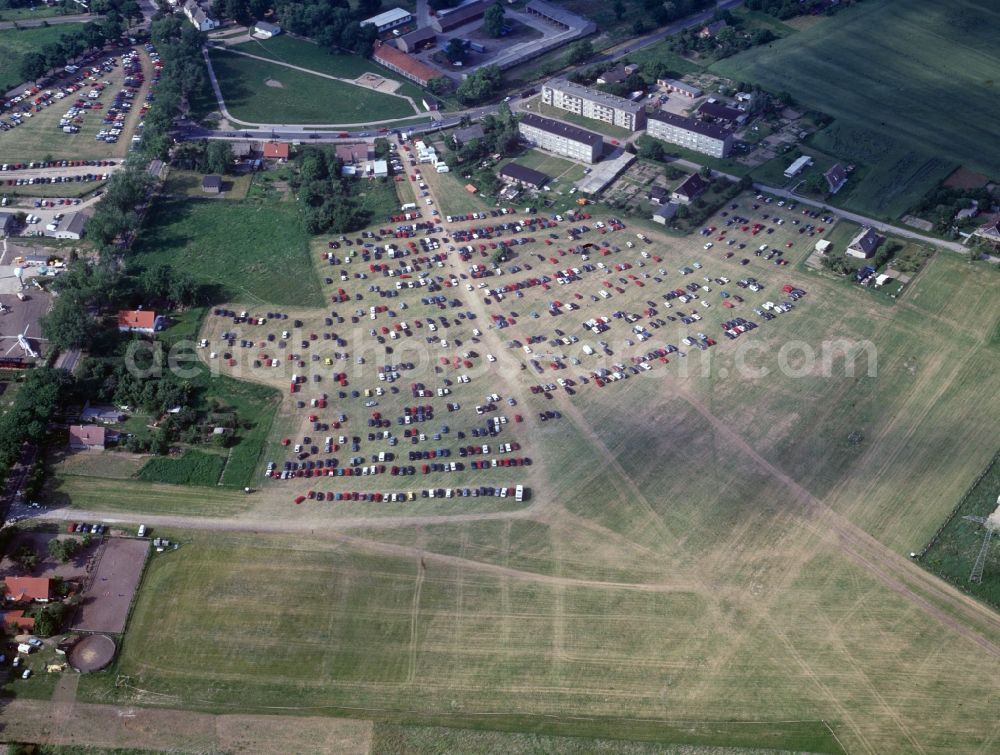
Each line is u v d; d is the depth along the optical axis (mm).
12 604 182625
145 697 168875
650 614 181500
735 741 161375
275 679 171625
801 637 177125
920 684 169000
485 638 177750
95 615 181750
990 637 176375
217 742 162125
